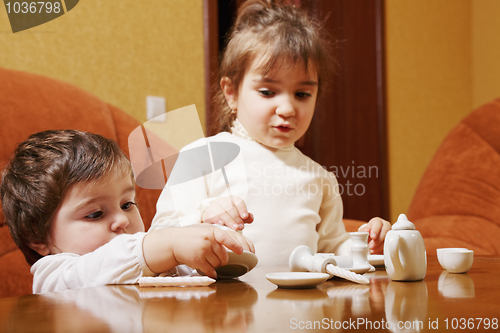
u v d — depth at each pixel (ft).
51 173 2.78
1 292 4.00
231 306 1.52
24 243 2.92
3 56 6.34
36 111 4.65
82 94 5.14
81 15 6.97
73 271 2.37
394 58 10.43
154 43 7.57
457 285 1.89
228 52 4.62
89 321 1.36
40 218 2.78
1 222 4.13
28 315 1.47
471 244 5.77
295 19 4.57
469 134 6.63
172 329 1.23
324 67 4.67
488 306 1.43
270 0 4.85
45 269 2.53
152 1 7.57
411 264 2.00
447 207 6.25
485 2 11.78
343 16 9.57
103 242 2.77
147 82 7.48
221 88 4.90
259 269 2.81
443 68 11.46
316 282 1.85
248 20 4.63
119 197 2.91
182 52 7.81
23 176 2.87
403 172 10.48
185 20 7.87
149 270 2.26
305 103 4.21
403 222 2.08
